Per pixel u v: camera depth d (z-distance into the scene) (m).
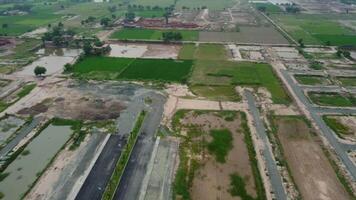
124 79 71.94
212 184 41.22
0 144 50.03
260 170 43.69
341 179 42.38
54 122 55.56
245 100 62.84
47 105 61.12
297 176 42.91
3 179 42.91
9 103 62.16
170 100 62.47
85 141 50.06
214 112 58.16
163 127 53.50
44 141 50.72
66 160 45.91
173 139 50.38
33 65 83.06
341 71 78.12
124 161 45.03
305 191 40.34
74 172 43.56
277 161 45.53
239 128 53.34
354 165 45.03
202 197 39.16
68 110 59.12
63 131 53.16
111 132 52.12
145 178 42.22
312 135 51.84
